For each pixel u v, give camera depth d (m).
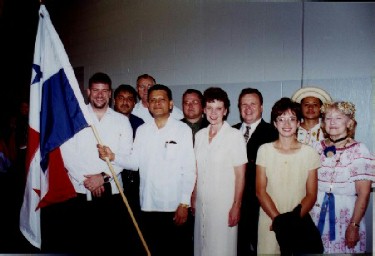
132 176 2.72
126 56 3.62
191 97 2.60
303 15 2.60
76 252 2.76
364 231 2.23
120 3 3.67
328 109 2.21
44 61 2.16
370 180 2.16
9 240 3.14
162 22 3.31
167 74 3.28
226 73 2.92
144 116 3.03
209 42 3.00
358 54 2.46
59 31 4.45
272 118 2.25
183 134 2.45
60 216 2.82
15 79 4.11
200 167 2.35
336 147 2.22
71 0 4.25
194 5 3.08
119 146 2.61
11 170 3.67
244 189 2.33
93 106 2.63
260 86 2.76
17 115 3.95
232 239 2.32
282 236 2.14
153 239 2.53
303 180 2.19
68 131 2.19
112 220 2.68
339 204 2.20
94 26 3.96
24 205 2.24
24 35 4.18
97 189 2.60
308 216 2.18
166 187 2.47
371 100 2.41
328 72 2.54
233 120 2.87
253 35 2.79
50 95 2.17
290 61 2.65
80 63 4.14
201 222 2.35
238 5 2.85
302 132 2.38
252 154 2.32
